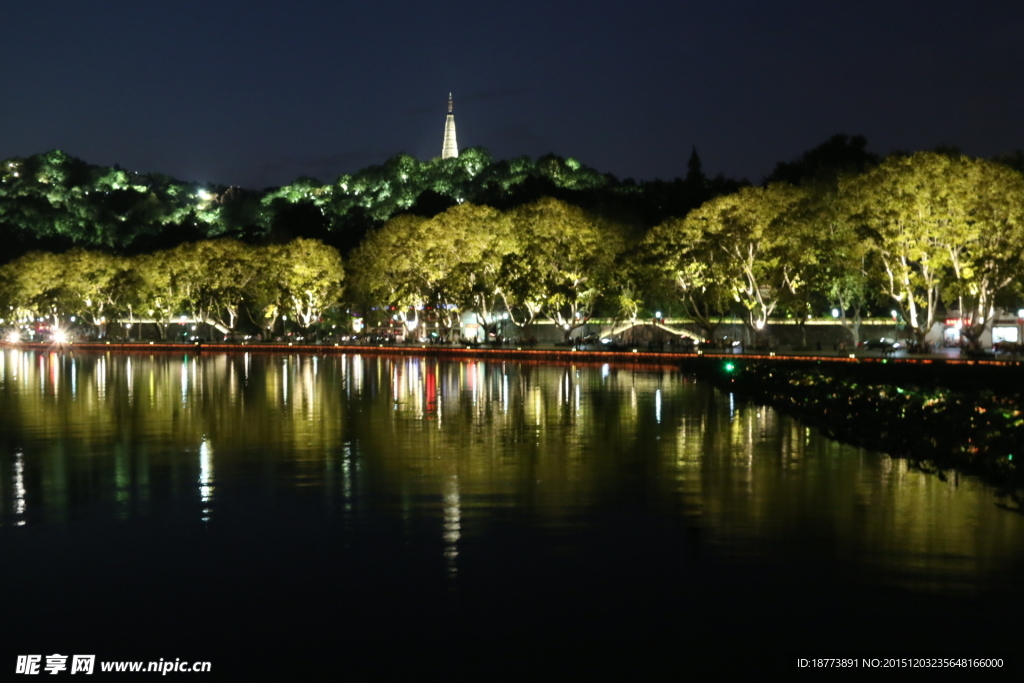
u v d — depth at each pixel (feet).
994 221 229.86
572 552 55.93
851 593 47.73
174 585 50.37
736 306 342.23
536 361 305.94
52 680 39.06
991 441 81.97
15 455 95.91
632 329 382.22
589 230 329.72
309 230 644.27
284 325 516.73
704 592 48.19
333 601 47.57
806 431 112.68
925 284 248.11
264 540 59.52
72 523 64.64
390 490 75.61
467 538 59.57
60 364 305.53
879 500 69.41
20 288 498.69
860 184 246.27
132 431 116.06
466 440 105.70
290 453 96.27
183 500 72.18
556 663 40.04
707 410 139.03
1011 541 57.06
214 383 205.77
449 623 44.42
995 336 285.43
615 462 89.10
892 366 180.34
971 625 43.42
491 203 620.49
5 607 47.16
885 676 38.65
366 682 38.52
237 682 38.75
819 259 269.85
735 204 290.35
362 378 220.64
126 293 476.95
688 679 38.47
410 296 378.12
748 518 64.18
